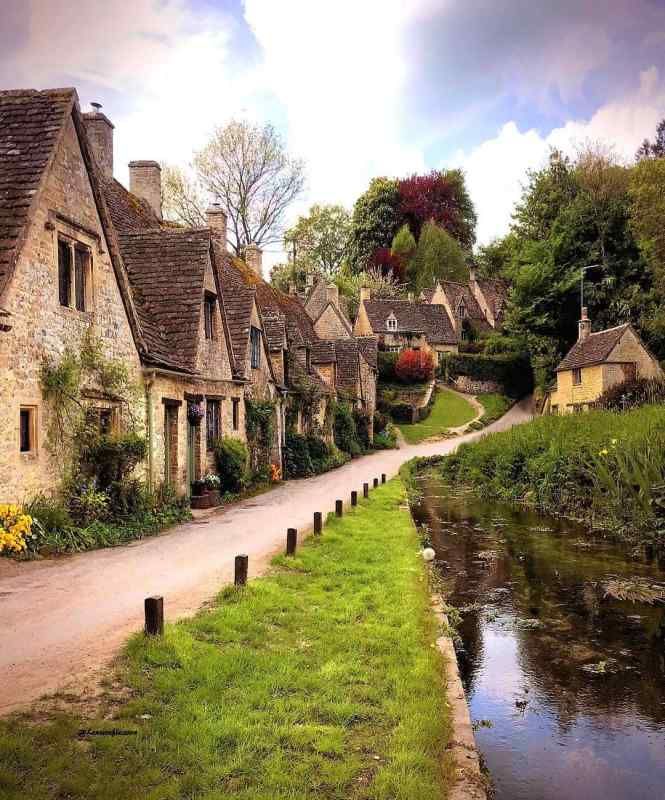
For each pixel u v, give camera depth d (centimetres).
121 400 1418
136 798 405
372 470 3228
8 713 509
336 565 1058
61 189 1241
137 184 2522
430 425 5406
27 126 1251
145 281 1856
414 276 8606
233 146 4853
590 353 4194
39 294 1159
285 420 2920
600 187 5231
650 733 645
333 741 494
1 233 1105
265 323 2908
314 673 619
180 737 481
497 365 6359
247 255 3712
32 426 1150
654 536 1505
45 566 1005
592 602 1066
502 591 1127
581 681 762
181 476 1709
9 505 1047
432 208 9069
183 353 1739
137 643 637
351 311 7625
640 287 4812
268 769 453
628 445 1795
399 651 693
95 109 2127
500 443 2669
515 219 5825
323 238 9056
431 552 1236
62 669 596
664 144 5478
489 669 794
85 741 474
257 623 739
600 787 552
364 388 4912
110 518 1307
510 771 575
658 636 908
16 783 412
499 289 8200
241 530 1385
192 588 884
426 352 6469
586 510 1870
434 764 476
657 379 3831
